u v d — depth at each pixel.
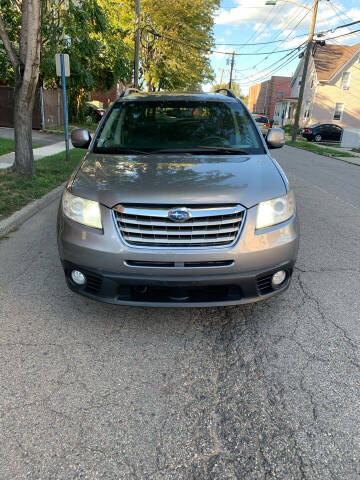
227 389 2.51
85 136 4.04
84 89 24.17
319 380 2.59
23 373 2.61
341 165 14.09
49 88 21.78
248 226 2.73
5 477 1.90
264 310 3.46
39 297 3.60
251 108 73.44
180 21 30.59
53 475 1.92
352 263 4.50
